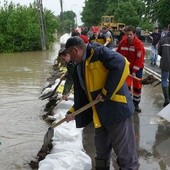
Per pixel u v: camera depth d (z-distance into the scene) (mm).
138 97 7961
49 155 4996
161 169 5156
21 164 5340
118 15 50406
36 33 28969
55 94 8422
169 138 6410
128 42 7676
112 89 4016
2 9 28938
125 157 4332
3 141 6266
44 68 16344
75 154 5020
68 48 4148
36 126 7078
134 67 7641
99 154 4582
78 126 4461
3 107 8617
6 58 22328
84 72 4191
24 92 10508
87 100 4434
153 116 7742
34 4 30844
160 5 45062
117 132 4242
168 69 8336
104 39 10617
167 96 8477
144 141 6246
